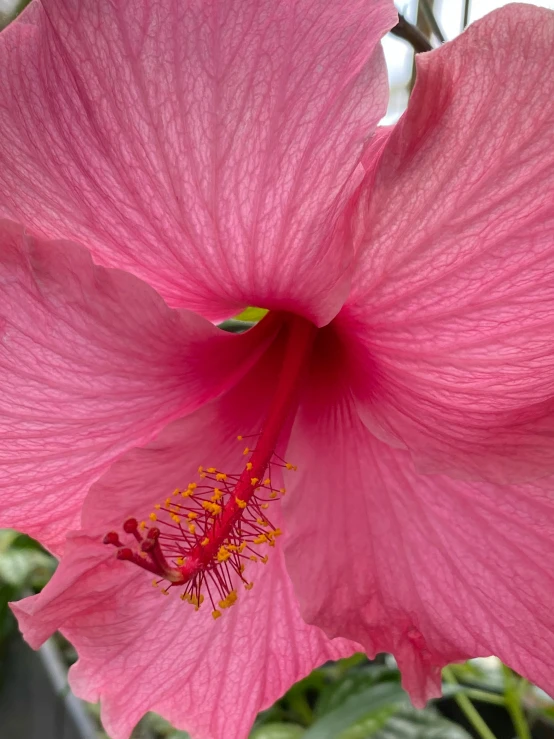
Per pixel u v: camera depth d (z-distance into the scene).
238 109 0.23
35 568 0.53
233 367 0.28
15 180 0.25
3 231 0.24
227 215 0.24
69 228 0.25
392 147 0.23
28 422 0.26
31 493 0.26
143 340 0.26
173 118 0.23
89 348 0.25
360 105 0.23
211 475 0.28
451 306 0.25
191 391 0.27
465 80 0.23
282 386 0.27
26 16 0.24
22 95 0.24
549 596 0.26
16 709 0.47
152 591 0.27
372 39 0.23
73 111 0.24
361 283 0.25
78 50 0.23
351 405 0.28
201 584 0.27
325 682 0.43
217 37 0.23
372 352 0.27
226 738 0.29
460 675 0.41
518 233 0.23
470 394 0.25
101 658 0.28
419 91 0.22
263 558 0.27
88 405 0.26
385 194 0.23
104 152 0.24
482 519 0.27
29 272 0.24
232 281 0.26
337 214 0.24
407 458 0.27
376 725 0.36
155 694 0.28
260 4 0.23
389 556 0.27
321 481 0.28
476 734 0.45
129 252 0.25
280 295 0.26
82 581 0.26
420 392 0.26
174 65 0.23
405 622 0.27
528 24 0.22
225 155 0.24
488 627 0.27
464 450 0.26
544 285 0.24
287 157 0.24
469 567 0.27
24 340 0.25
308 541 0.27
